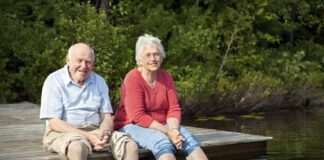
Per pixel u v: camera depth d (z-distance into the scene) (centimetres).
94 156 570
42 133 716
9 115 869
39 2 1373
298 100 1495
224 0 1595
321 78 1602
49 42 1272
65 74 585
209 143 653
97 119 595
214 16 1588
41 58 1238
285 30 1728
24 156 580
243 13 1566
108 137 570
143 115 594
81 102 587
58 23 1291
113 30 1273
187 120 1230
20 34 1274
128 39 1384
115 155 573
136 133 594
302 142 898
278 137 952
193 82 1316
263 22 1666
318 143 888
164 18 1455
